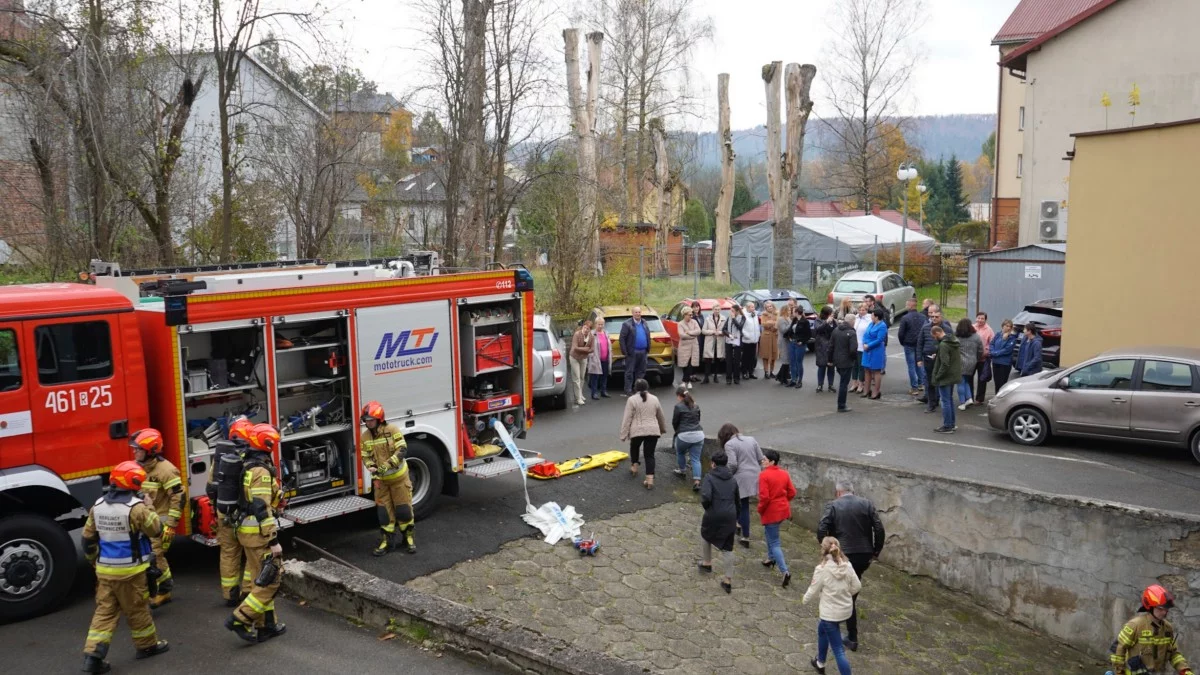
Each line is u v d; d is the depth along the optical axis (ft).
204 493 29.12
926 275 128.26
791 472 41.55
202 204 72.38
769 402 60.54
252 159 73.51
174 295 28.07
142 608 23.11
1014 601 34.91
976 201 368.27
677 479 42.93
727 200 119.34
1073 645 33.60
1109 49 88.48
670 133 139.23
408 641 24.95
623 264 97.81
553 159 88.43
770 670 27.91
